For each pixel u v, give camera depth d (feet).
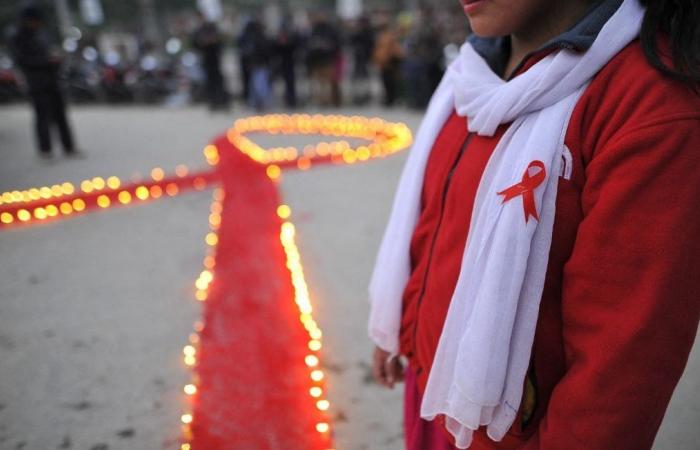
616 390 2.85
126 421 8.31
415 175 4.25
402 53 39.37
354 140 29.35
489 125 3.43
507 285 3.17
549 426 3.12
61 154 26.53
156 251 14.57
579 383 2.97
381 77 39.68
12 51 24.14
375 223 16.39
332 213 17.33
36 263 14.06
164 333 10.62
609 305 2.89
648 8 3.01
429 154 4.18
